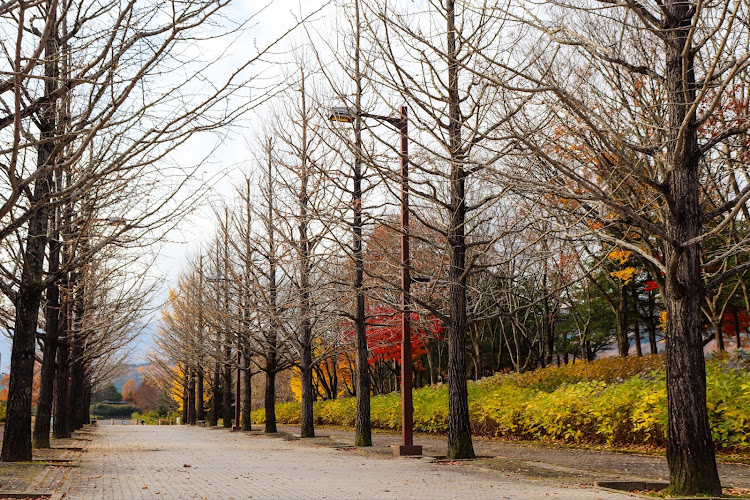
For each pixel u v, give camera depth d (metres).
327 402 36.62
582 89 14.07
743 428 12.14
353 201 18.25
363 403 19.03
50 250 17.11
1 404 35.44
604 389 17.05
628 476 10.41
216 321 31.11
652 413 13.55
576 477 10.51
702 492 8.19
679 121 8.88
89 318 23.80
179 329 39.31
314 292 22.30
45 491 8.95
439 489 9.19
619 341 23.17
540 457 13.85
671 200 8.68
